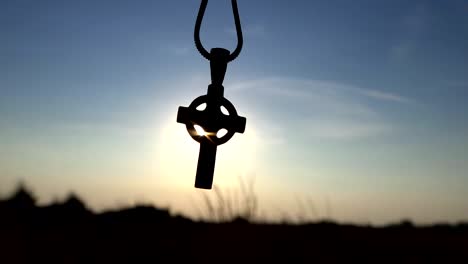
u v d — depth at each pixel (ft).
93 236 17.43
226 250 14.28
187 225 17.85
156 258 14.19
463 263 14.70
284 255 13.97
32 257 14.49
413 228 20.77
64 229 18.75
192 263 13.71
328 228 17.39
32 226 19.15
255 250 14.15
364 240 16.53
